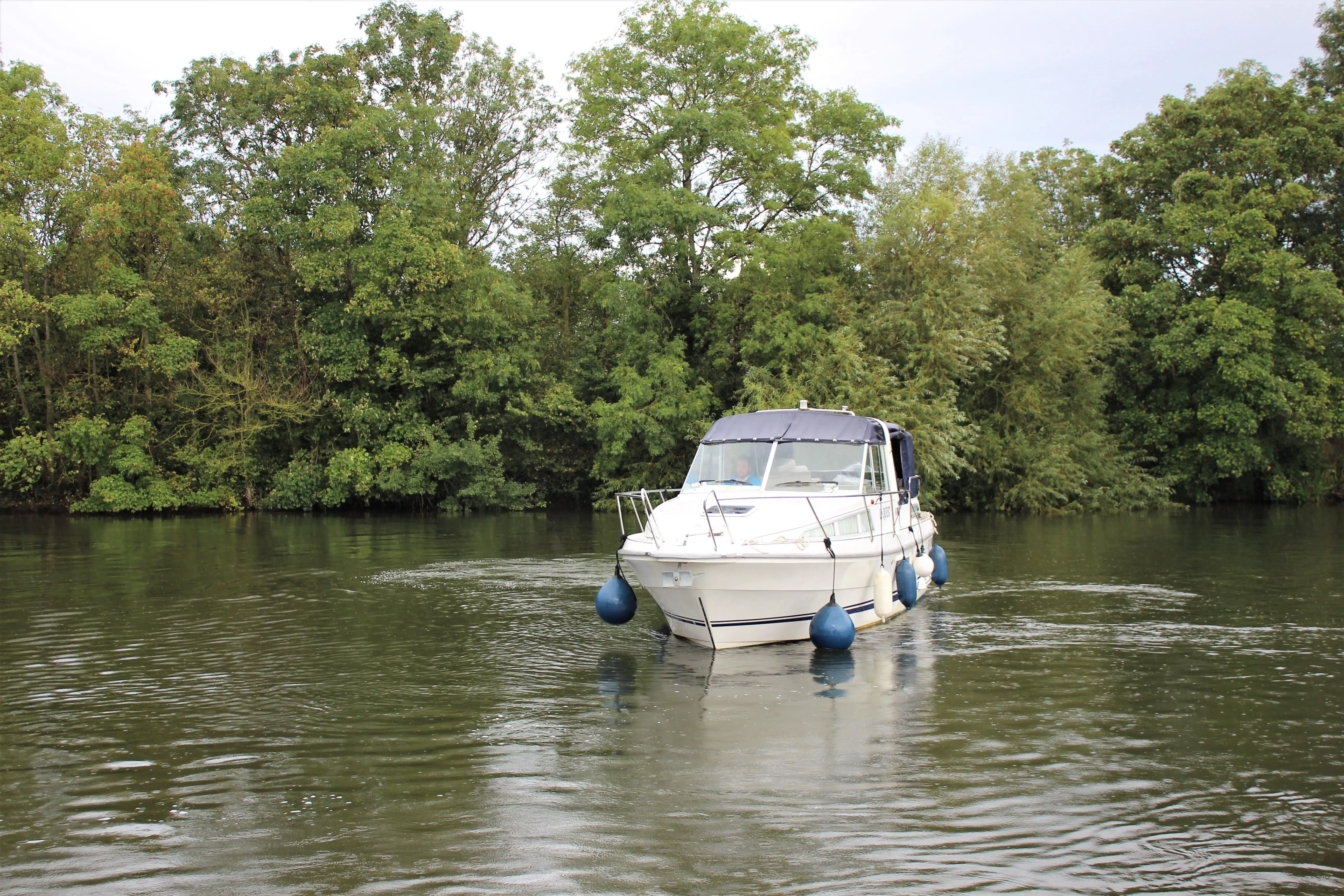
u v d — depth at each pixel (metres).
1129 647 11.08
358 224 30.98
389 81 36.12
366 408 31.77
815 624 10.77
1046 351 31.70
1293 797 6.48
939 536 24.20
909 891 5.17
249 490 32.75
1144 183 37.28
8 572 17.27
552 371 36.97
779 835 5.84
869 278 31.92
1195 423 36.09
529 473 35.62
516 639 11.67
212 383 31.80
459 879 5.29
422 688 9.36
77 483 31.95
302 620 12.91
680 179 32.72
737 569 10.48
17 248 29.00
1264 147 34.22
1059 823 6.05
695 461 13.41
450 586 15.80
